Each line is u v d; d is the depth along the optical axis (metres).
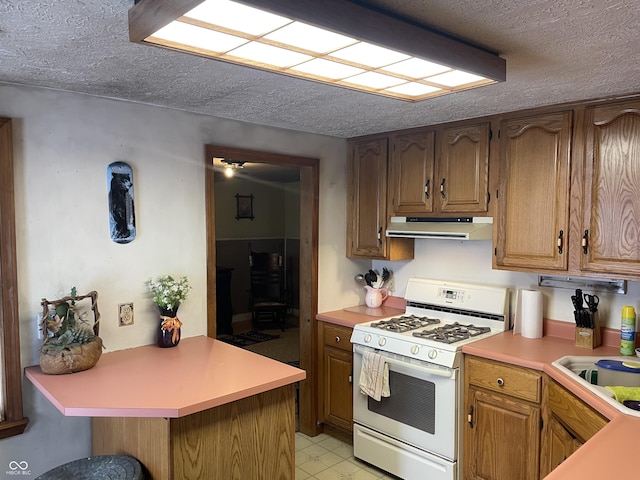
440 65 1.50
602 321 2.66
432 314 3.33
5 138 2.09
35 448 2.22
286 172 5.82
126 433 2.07
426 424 2.71
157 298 2.52
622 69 1.85
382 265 3.81
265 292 6.68
